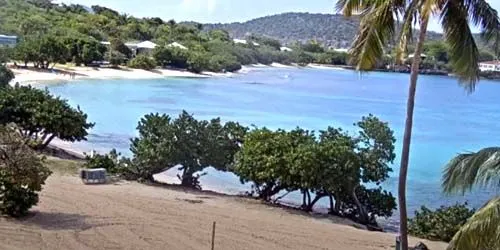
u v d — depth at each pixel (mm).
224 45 154500
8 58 87875
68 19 132000
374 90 113938
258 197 25469
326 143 23156
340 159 22578
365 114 71688
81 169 25781
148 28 147750
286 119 63250
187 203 22359
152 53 119062
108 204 20641
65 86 79375
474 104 97375
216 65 128250
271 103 78438
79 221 18062
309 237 19125
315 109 74812
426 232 21719
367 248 18547
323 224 21641
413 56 15031
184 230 18250
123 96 73500
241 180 25172
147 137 26500
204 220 19797
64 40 102625
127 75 103750
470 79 15320
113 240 16531
